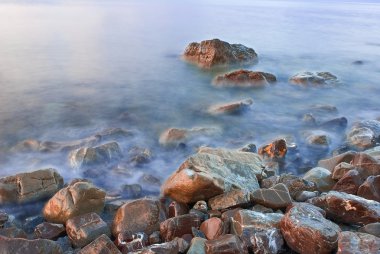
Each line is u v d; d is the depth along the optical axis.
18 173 8.05
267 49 26.41
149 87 16.09
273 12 65.12
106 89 15.63
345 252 5.09
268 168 8.62
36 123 11.77
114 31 32.41
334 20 52.72
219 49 19.62
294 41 30.64
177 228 6.21
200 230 6.25
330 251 5.40
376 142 10.41
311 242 5.46
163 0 102.25
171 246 5.60
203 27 37.81
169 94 15.15
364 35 36.12
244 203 6.84
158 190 8.05
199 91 15.61
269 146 9.70
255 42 29.39
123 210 6.57
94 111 13.00
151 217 6.49
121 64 20.23
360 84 17.73
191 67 19.66
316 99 15.13
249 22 44.59
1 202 7.25
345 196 6.54
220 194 7.04
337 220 6.52
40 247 5.59
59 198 6.79
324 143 10.52
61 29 31.97
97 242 5.72
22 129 11.27
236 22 44.03
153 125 11.87
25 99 13.98
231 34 33.44
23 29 30.97
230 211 6.58
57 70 18.47
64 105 13.47
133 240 6.02
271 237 5.79
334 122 12.01
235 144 10.58
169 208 6.93
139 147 9.98
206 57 19.83
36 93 14.74
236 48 20.78
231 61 19.97
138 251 5.59
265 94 15.39
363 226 6.16
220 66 19.55
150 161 9.34
